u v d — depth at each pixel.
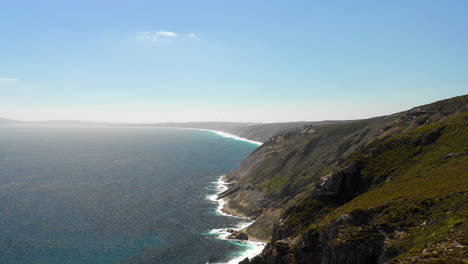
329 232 52.31
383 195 55.75
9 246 78.50
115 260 71.44
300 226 66.12
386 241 42.66
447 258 31.88
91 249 77.25
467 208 39.22
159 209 111.00
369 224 48.25
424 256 33.78
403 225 43.72
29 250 76.44
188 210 109.69
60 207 112.69
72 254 74.50
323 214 66.62
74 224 95.00
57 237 84.75
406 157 68.06
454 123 69.75
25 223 95.38
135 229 91.12
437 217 41.06
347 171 71.38
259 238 82.88
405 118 92.00
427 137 70.38
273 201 104.94
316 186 75.50
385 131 92.38
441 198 44.31
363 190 68.06
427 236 38.19
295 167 121.50
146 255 73.94
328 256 47.38
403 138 74.56
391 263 35.97
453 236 34.78
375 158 73.44
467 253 31.11
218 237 85.00
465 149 58.44
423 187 51.44
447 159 58.88
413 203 46.59
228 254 74.00
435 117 82.56
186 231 89.50
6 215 102.75
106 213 106.00
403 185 56.59
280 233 70.06
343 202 68.56
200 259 71.62
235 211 108.31
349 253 44.94
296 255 56.53
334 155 107.56
